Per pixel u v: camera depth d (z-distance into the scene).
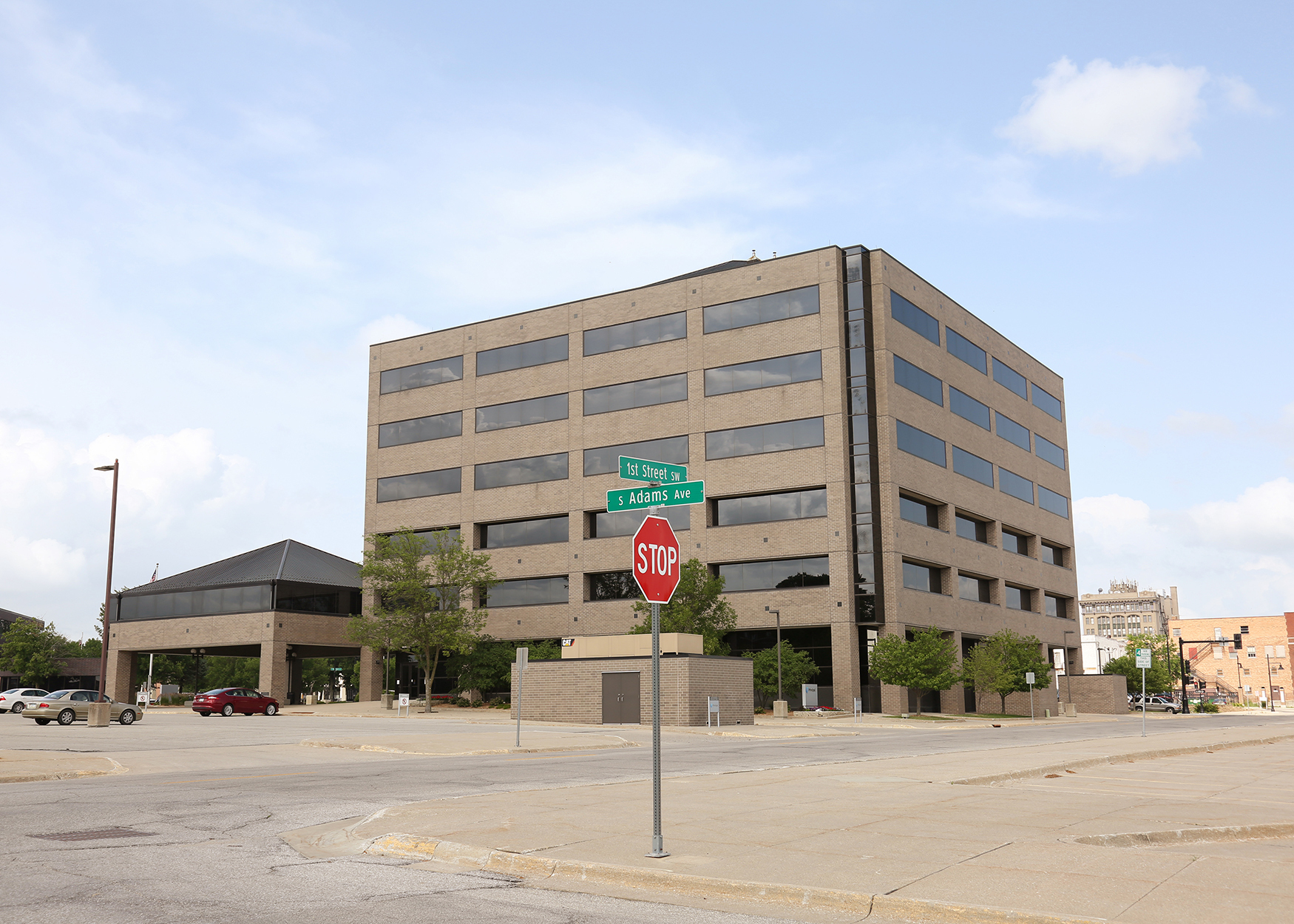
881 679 52.72
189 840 10.58
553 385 67.38
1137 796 14.17
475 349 71.06
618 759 23.25
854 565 56.38
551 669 46.34
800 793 14.29
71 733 34.28
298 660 74.06
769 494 59.16
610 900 7.89
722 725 43.22
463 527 69.25
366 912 7.30
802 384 58.62
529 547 66.75
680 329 63.16
